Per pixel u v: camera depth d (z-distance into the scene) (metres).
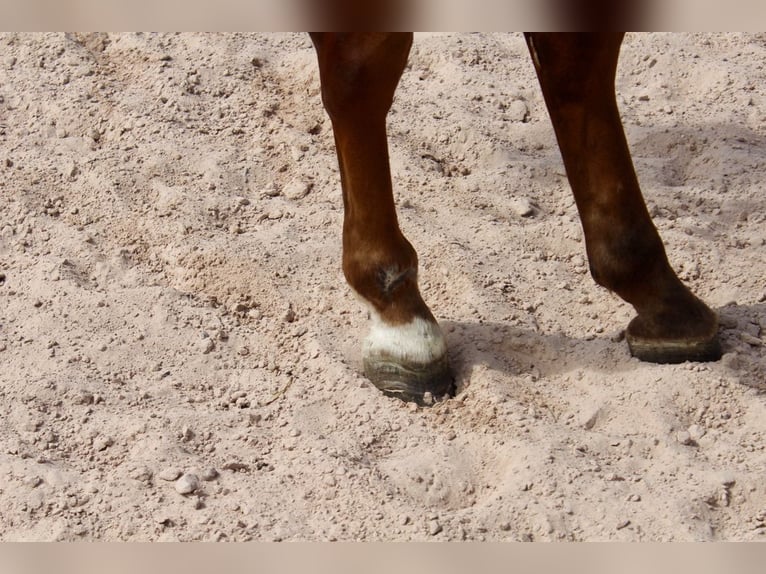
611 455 2.92
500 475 2.90
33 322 3.28
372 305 3.07
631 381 3.05
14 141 3.86
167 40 4.20
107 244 3.53
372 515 2.81
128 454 2.96
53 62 4.11
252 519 2.81
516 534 2.78
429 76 4.16
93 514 2.83
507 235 3.48
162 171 3.73
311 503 2.85
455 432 2.99
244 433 3.01
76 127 3.90
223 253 3.42
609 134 2.94
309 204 3.64
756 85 4.05
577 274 3.39
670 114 3.97
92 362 3.19
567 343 3.16
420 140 3.88
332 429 3.02
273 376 3.16
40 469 2.89
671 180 3.72
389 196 2.99
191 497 2.86
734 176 3.67
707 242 3.41
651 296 3.05
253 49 4.17
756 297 3.27
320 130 3.92
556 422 2.99
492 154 3.80
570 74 2.88
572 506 2.80
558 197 3.67
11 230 3.55
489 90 4.06
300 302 3.33
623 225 2.99
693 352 3.07
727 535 2.76
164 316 3.28
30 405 3.06
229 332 3.27
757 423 2.95
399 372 3.06
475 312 3.24
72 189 3.69
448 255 3.39
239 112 3.96
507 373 3.11
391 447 2.98
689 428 2.96
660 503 2.80
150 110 3.94
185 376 3.16
